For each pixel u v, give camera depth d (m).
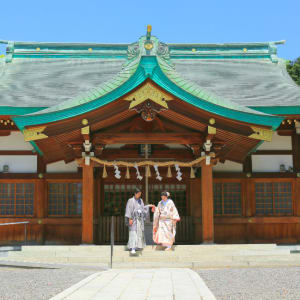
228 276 8.60
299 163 15.11
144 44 11.53
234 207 15.09
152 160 13.03
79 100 11.27
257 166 15.19
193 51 20.98
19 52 20.53
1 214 14.77
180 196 15.30
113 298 6.30
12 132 15.12
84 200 12.09
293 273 8.90
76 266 10.16
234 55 20.97
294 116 13.59
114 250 11.26
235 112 11.28
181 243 14.66
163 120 12.25
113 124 12.19
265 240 14.95
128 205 10.94
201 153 12.21
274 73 19.20
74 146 12.19
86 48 20.88
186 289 6.98
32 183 14.91
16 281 8.18
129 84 11.27
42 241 14.65
